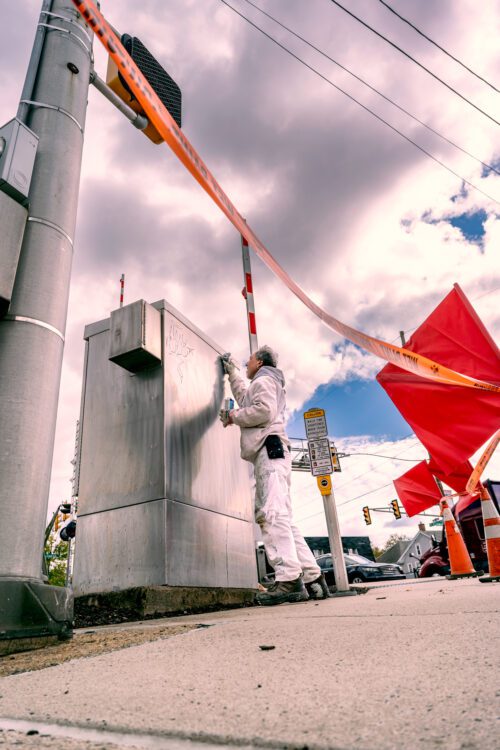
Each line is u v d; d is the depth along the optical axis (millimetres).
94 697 906
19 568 1731
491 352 4836
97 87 3277
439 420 4773
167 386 3623
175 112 3918
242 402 4023
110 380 3889
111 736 684
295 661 1073
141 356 3545
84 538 3484
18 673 1233
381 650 1101
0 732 736
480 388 4582
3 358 1946
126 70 1945
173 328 3910
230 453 4473
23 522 1790
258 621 1897
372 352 4156
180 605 3109
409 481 12531
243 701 797
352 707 713
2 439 1836
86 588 3322
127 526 3334
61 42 2623
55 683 1063
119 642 1656
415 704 699
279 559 3289
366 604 2381
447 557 11500
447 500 7246
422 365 4328
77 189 2451
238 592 3848
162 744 639
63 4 2725
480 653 976
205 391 4211
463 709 656
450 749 531
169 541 3197
